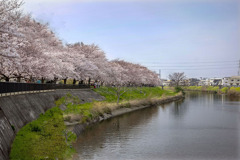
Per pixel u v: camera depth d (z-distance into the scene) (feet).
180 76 615.16
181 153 84.74
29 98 99.40
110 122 140.56
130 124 136.87
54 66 131.13
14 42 86.89
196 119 157.89
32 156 59.26
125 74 292.61
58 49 171.22
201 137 108.47
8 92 77.56
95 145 92.02
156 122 144.97
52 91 144.77
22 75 116.47
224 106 239.30
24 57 103.55
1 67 89.51
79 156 78.33
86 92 194.39
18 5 78.28
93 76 207.21
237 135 112.47
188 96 405.80
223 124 139.85
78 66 186.60
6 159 52.44
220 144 96.78
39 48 119.03
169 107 226.79
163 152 85.76
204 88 643.86
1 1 74.90
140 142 98.63
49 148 68.03
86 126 120.37
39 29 162.61
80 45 234.79
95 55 222.28
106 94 224.94
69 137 90.02
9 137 61.57
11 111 72.95
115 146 91.71
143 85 423.64
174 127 130.11
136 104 211.41
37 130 81.00
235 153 85.25
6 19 71.56
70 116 116.88
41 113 103.65
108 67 241.35
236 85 587.68
